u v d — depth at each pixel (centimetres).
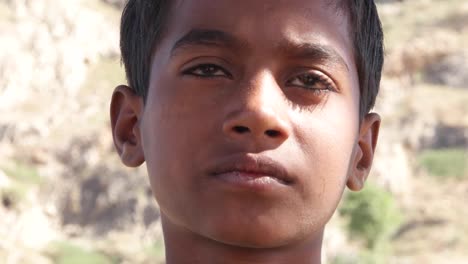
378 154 3538
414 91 4003
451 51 4144
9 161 3747
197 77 224
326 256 2803
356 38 246
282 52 223
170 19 237
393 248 2955
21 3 4284
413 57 4131
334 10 236
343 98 233
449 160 3572
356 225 2892
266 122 212
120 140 262
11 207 3134
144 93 249
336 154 227
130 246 3272
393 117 3844
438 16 4462
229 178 213
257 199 212
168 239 235
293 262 226
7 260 2834
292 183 216
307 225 221
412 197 3397
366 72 253
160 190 228
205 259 227
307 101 223
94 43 4225
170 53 230
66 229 3469
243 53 222
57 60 4131
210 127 219
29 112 3969
